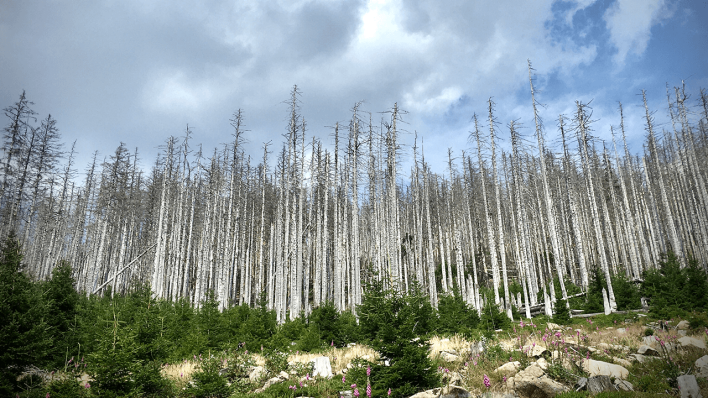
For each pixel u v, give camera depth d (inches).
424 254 1701.5
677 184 1467.8
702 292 748.6
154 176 1544.0
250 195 1672.0
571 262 1476.4
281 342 682.2
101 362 358.3
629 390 337.4
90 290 1263.5
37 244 1713.8
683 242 1440.7
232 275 1546.5
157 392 411.2
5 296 432.8
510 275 1662.2
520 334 618.8
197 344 653.3
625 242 1686.8
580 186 1633.9
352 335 737.6
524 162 1230.9
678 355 410.9
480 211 1617.9
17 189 1072.8
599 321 812.0
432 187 1707.7
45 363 506.0
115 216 1502.2
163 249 1251.2
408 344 366.9
